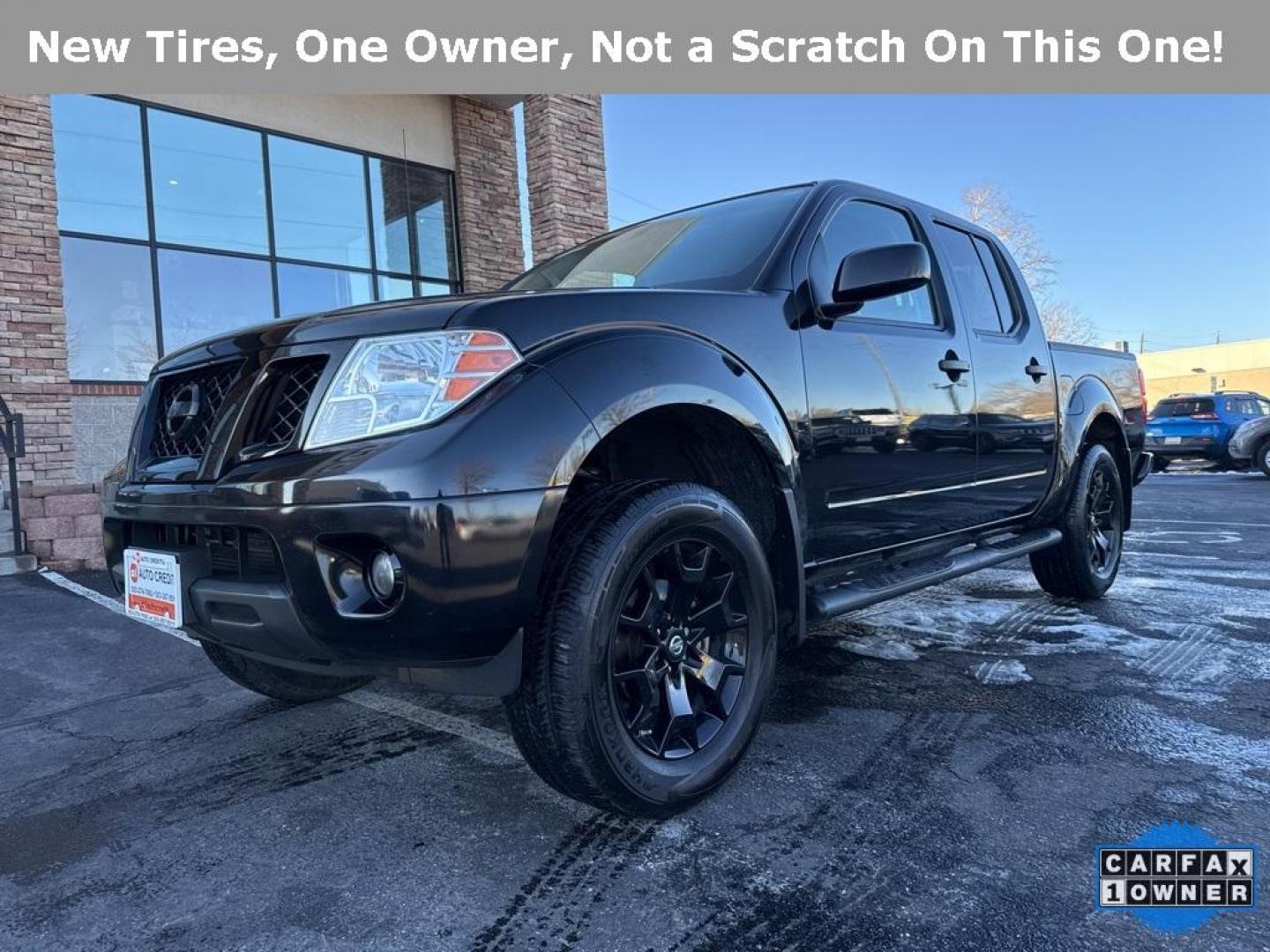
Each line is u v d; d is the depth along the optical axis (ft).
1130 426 16.05
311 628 6.01
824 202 9.66
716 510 7.14
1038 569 14.88
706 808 7.22
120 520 7.82
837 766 8.03
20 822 7.46
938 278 11.19
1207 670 10.80
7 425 20.47
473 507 5.71
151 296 29.17
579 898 5.94
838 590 9.01
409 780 8.09
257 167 31.65
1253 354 141.38
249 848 6.84
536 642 6.29
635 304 7.27
